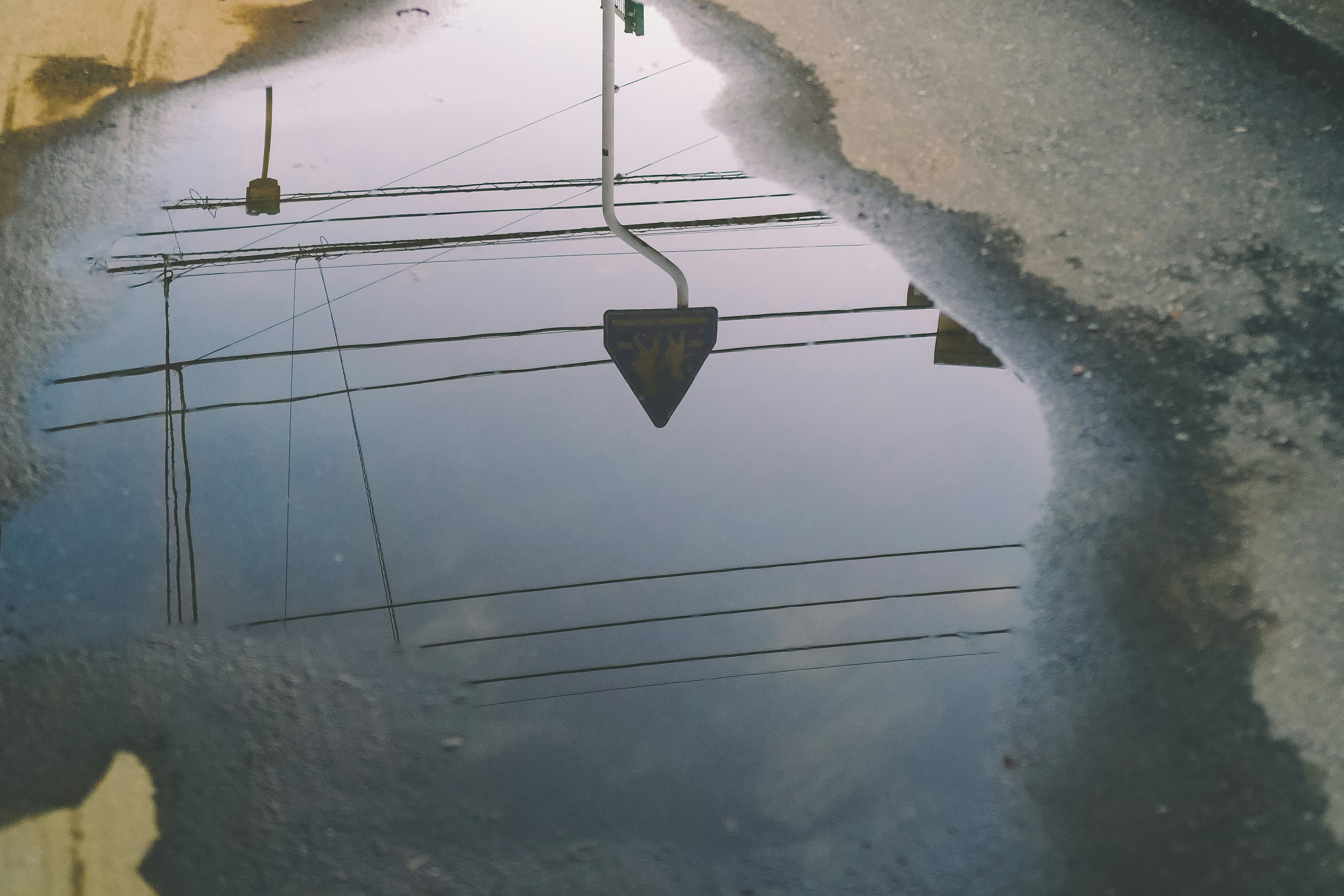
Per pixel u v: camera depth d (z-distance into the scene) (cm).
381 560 358
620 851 268
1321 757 278
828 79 651
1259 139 541
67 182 574
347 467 400
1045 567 347
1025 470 387
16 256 518
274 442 411
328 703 308
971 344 448
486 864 266
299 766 290
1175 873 257
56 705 307
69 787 286
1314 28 602
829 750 292
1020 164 550
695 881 261
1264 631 313
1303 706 291
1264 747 282
